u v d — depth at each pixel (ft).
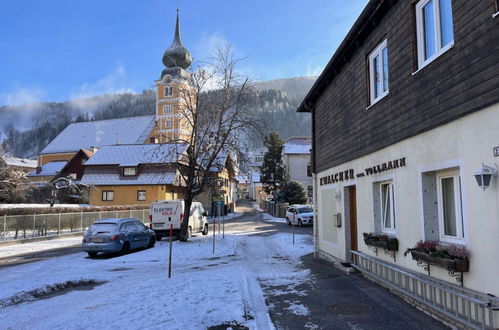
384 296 24.85
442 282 19.22
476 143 16.93
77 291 29.71
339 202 38.58
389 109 26.05
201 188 68.90
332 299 24.64
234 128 67.31
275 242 66.64
